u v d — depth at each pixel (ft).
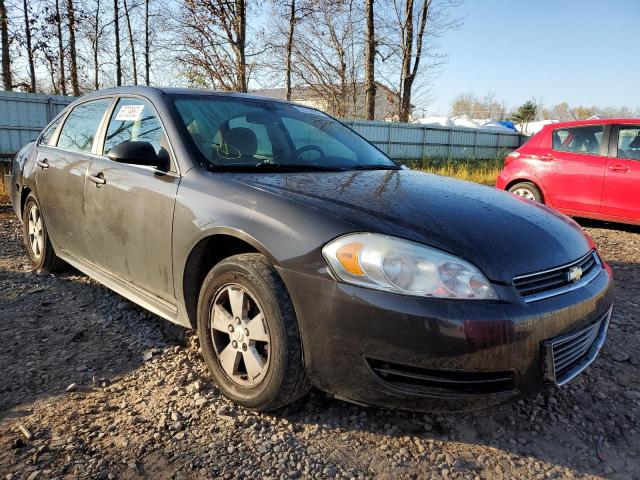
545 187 24.45
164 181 9.27
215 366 8.52
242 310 7.94
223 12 54.95
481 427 8.07
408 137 75.61
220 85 58.75
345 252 6.87
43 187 13.34
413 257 6.68
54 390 8.62
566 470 7.18
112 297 12.82
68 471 6.66
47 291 13.17
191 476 6.68
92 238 11.35
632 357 10.62
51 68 72.43
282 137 10.93
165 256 9.14
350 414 8.20
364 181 9.27
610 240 22.18
